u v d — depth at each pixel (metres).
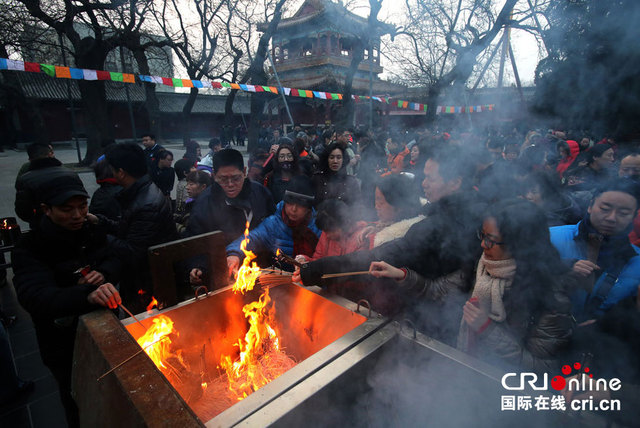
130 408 0.61
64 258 1.25
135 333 1.00
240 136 21.30
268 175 3.52
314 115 18.83
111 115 23.11
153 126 18.92
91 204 2.45
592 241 1.27
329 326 1.08
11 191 7.38
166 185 4.41
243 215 1.99
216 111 27.92
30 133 20.00
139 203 1.72
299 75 19.06
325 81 16.83
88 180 9.17
